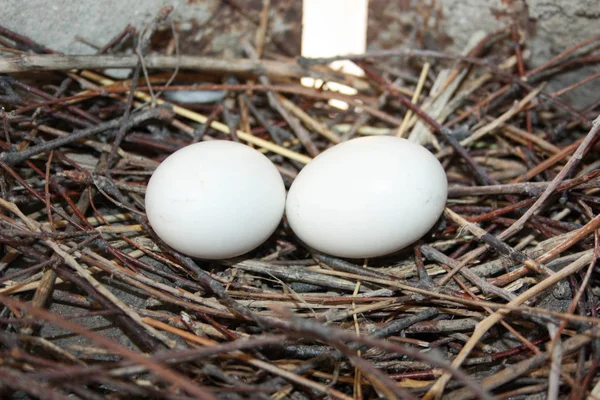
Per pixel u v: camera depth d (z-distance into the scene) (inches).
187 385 10.6
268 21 15.0
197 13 14.5
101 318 12.3
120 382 11.2
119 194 12.7
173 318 12.1
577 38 14.1
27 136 13.0
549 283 12.0
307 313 12.3
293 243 13.1
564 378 11.6
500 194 13.2
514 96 14.3
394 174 12.1
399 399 11.7
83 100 13.8
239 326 12.4
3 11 13.2
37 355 11.9
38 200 13.0
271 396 11.7
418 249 12.7
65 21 13.7
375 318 12.5
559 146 14.2
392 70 15.0
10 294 12.3
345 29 15.4
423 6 14.8
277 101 14.2
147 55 13.8
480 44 14.3
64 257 12.0
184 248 12.2
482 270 12.5
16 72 13.3
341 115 14.6
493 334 12.3
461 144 13.8
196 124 14.4
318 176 12.3
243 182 12.1
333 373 11.9
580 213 13.2
